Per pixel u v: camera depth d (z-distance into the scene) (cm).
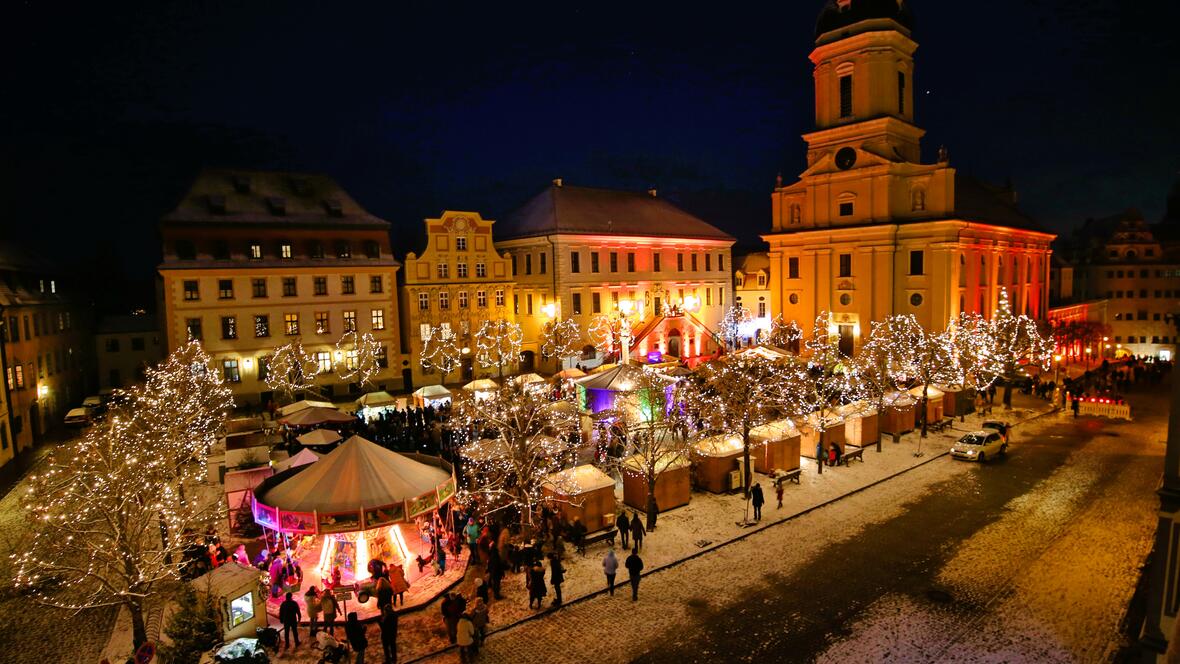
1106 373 5319
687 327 5991
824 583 2053
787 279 6138
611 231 6159
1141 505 2659
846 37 5472
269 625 1873
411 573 2167
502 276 5659
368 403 4031
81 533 1828
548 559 2238
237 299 4631
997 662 1627
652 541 2398
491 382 4031
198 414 3256
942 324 5128
